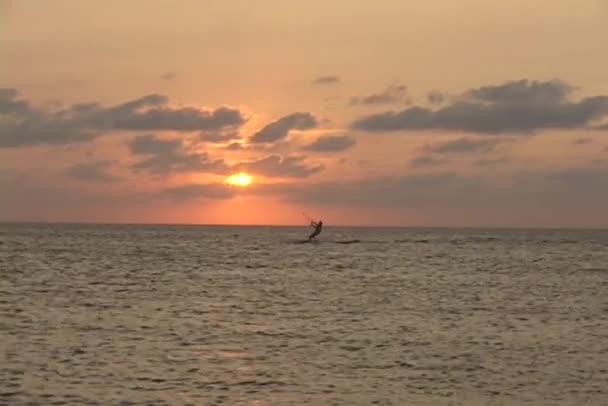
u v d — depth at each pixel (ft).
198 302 321.52
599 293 377.91
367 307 312.71
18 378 171.01
